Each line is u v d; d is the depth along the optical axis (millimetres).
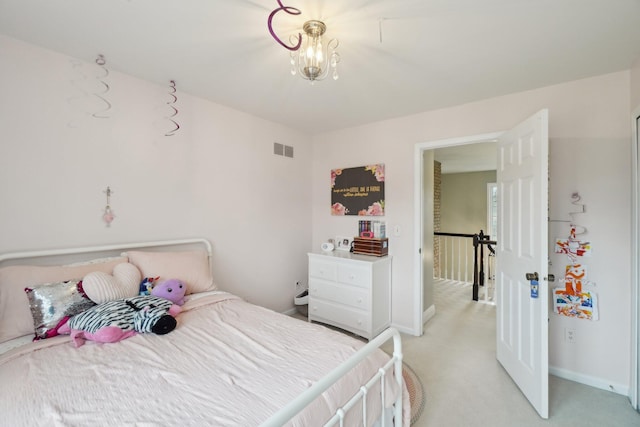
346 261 2867
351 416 1115
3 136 1604
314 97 2473
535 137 1808
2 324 1435
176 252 2199
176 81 2174
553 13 1393
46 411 920
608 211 2018
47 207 1745
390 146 3047
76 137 1850
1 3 1331
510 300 2156
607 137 2018
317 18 1436
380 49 1720
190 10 1387
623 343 1975
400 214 2988
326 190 3574
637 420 1729
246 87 2271
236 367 1189
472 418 1741
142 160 2148
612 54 1769
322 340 1434
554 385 2072
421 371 2252
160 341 1422
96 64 1919
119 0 1316
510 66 1922
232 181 2758
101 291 1602
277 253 3230
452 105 2637
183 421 880
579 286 2102
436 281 5062
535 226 1811
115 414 909
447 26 1496
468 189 6633
